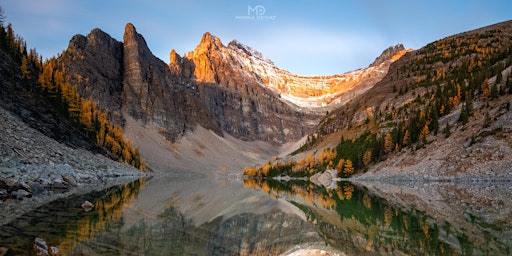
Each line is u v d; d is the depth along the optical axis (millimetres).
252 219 41562
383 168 124062
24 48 122562
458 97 138375
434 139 116812
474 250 23031
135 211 37594
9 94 88562
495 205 45438
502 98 115125
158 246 22172
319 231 34469
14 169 54406
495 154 91438
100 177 84875
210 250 23031
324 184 131875
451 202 50031
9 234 21938
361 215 43219
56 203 39406
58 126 99125
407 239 27766
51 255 17859
